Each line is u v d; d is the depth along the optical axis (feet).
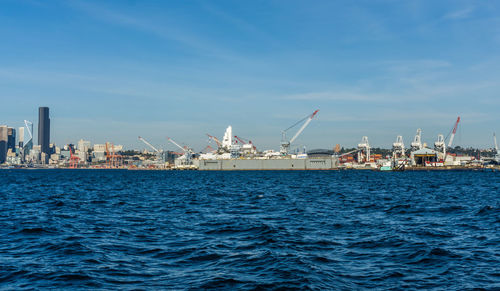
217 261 95.76
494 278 81.76
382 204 237.25
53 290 75.56
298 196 310.24
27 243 119.24
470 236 126.21
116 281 80.43
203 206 234.17
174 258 99.55
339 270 87.51
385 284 78.18
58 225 154.81
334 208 216.54
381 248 109.50
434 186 466.29
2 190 422.41
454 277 82.64
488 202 245.65
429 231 135.33
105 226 152.97
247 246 112.57
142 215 189.47
